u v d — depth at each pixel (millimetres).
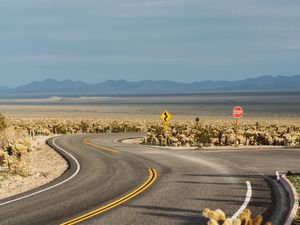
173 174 18797
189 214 11477
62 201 13406
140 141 42719
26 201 13508
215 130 47219
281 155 26344
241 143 37500
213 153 28125
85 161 24766
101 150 31156
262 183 15977
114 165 22547
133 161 24109
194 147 33344
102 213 11750
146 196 13938
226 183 16094
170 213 11617
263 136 38219
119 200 13398
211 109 163125
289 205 12203
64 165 24109
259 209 11844
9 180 18047
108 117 106312
